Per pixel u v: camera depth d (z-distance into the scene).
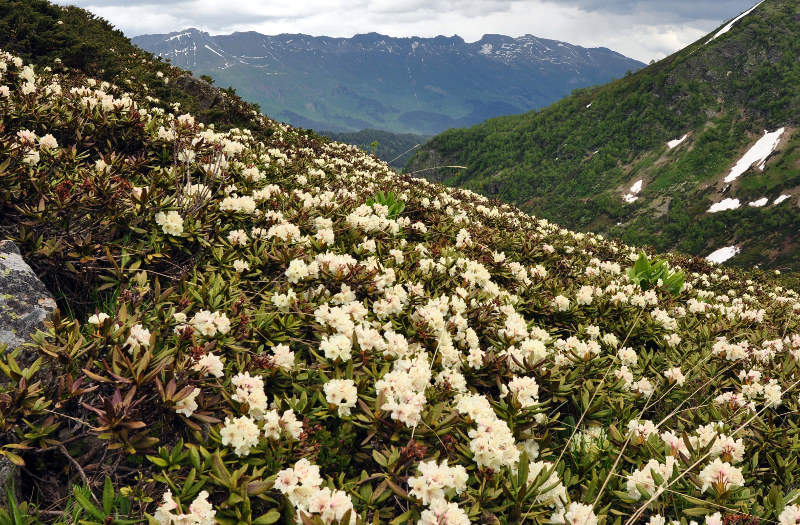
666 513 3.06
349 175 12.10
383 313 4.11
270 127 16.86
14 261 3.41
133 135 6.13
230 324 3.42
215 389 2.92
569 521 2.67
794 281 16.47
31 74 7.89
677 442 3.40
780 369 4.90
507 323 4.30
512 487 2.83
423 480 2.57
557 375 3.86
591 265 9.14
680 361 4.98
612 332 5.64
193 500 2.39
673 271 11.53
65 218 4.02
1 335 2.94
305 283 4.26
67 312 3.84
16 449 2.55
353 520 2.36
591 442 3.57
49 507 2.58
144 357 2.70
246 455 2.66
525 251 8.02
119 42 18.89
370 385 3.33
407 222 7.27
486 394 3.79
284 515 2.49
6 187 4.07
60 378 2.76
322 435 2.98
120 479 2.70
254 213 5.31
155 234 4.25
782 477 3.41
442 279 5.43
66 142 5.87
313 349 3.59
